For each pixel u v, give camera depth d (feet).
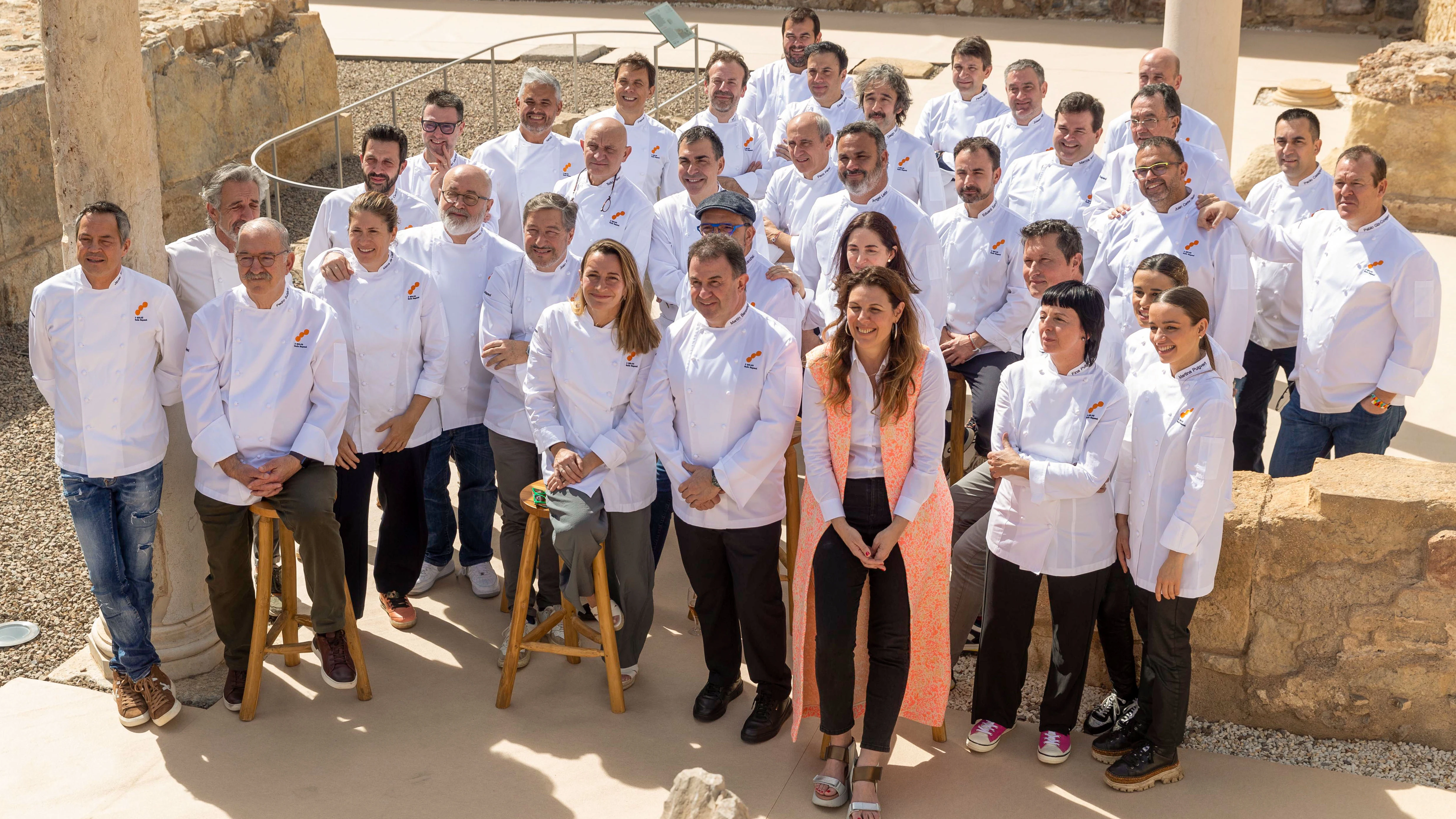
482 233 17.24
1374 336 16.98
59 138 14.01
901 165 21.76
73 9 13.48
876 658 13.29
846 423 13.25
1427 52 32.40
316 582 14.49
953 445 19.13
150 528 14.43
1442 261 29.81
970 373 18.65
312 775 13.69
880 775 13.19
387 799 13.30
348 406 15.01
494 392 16.38
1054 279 15.34
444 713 14.88
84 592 17.78
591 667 15.96
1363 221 16.85
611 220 18.78
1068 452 13.17
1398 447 21.58
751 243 15.40
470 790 13.44
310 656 16.16
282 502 14.23
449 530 18.01
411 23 53.11
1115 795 13.28
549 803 13.23
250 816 13.02
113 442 13.91
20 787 13.48
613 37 50.49
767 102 29.35
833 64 24.72
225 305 14.40
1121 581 13.93
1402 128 31.83
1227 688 14.55
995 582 13.70
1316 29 51.42
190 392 14.25
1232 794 13.24
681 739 14.42
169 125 33.30
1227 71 25.17
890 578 13.33
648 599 15.15
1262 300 19.40
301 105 39.01
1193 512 12.48
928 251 17.46
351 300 15.62
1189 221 17.54
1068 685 13.60
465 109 42.24
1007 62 46.75
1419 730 13.96
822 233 18.21
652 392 14.37
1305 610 13.91
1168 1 25.20
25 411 23.49
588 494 14.51
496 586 17.70
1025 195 21.59
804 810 13.17
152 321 13.98
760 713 14.46
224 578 14.55
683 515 14.26
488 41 49.83
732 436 14.02
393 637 16.61
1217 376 12.73
